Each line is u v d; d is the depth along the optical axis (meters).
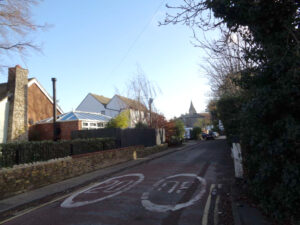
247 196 5.85
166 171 10.95
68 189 8.32
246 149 5.92
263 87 4.02
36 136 20.89
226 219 4.76
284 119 3.67
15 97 19.17
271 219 4.30
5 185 7.22
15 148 9.09
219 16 4.73
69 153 11.30
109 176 10.74
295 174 3.47
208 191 6.95
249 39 4.86
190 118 90.81
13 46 11.01
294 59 3.52
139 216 5.15
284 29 4.00
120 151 15.01
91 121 22.33
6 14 10.20
